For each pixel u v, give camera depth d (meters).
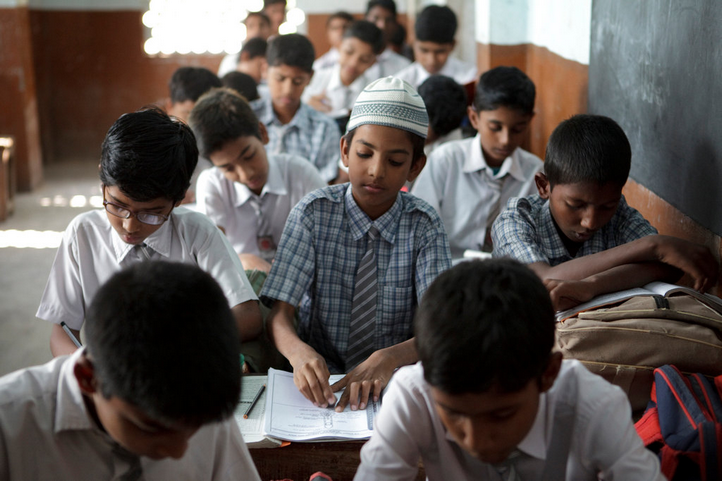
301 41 3.31
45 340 3.18
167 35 7.26
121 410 0.84
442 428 1.04
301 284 1.69
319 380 1.45
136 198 1.47
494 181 2.55
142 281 0.84
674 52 1.81
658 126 1.93
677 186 1.81
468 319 0.83
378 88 1.56
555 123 3.25
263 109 3.46
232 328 0.88
